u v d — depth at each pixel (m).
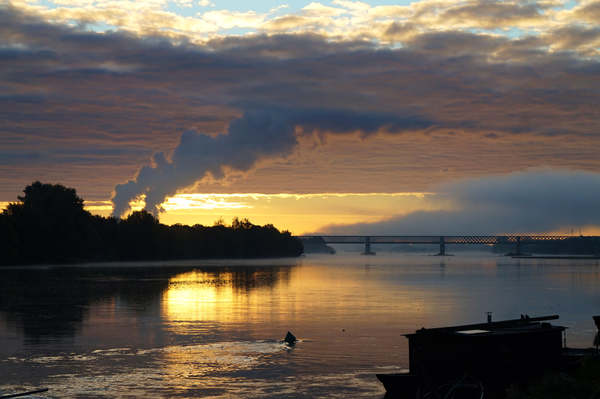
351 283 129.00
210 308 73.56
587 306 79.25
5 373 36.59
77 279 136.62
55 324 58.12
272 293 99.25
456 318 63.84
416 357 31.25
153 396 32.00
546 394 27.02
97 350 43.91
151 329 54.59
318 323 58.94
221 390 33.19
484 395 29.95
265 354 42.66
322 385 34.38
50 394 32.22
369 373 37.09
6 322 59.69
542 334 32.44
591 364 31.61
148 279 138.88
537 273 193.12
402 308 74.19
